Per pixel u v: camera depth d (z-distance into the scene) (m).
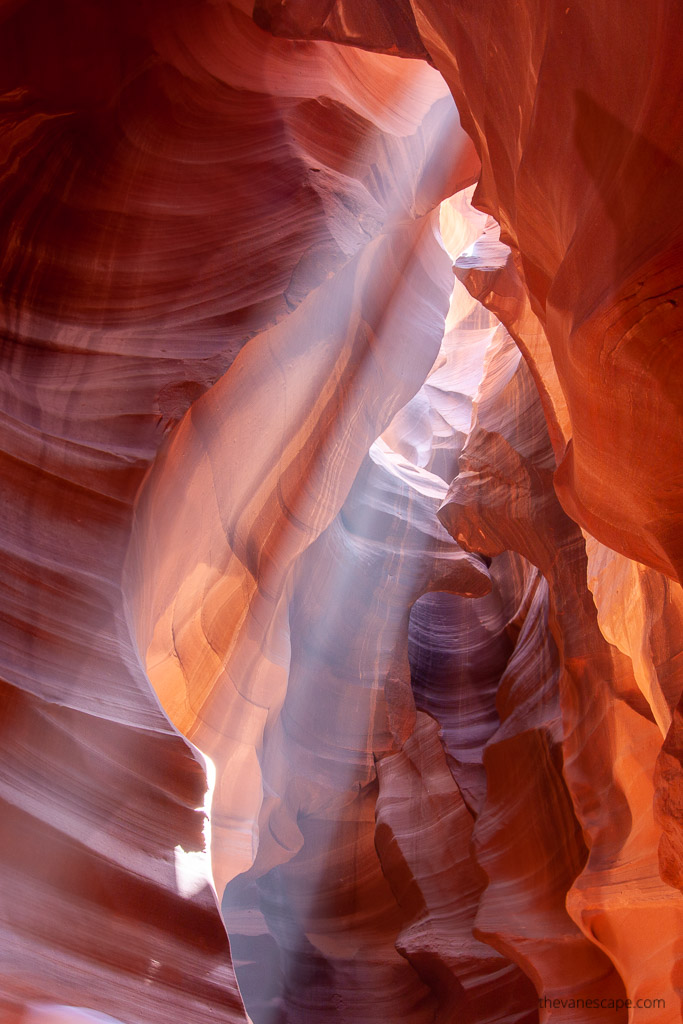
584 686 9.08
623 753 8.21
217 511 6.89
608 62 3.35
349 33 5.56
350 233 6.64
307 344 7.15
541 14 3.77
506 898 9.79
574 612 9.28
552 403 6.99
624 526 4.44
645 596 6.59
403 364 8.40
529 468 9.96
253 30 6.14
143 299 5.91
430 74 6.77
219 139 6.47
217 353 5.88
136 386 5.61
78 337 5.61
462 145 7.30
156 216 6.13
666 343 3.12
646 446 3.63
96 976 3.82
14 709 4.32
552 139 3.81
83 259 5.84
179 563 6.51
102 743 4.57
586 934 8.08
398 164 7.12
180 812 4.67
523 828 10.07
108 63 6.02
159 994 3.97
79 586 4.91
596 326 3.32
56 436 5.21
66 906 3.98
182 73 6.27
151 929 4.18
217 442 6.40
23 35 5.76
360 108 6.77
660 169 3.03
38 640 4.62
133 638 5.11
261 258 6.29
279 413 7.23
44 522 4.96
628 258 3.10
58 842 4.10
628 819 8.12
